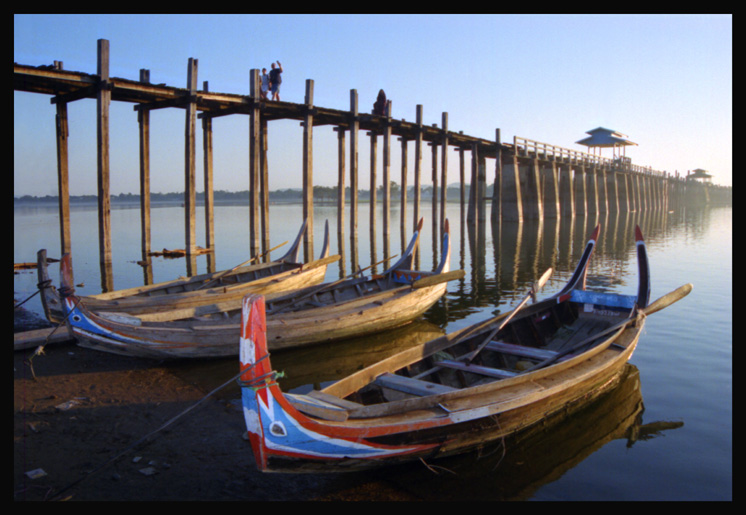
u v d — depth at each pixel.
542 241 30.56
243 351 4.94
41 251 10.17
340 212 28.03
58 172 19.62
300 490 5.64
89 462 5.96
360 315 11.12
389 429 5.39
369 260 23.34
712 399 8.23
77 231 36.75
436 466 6.18
